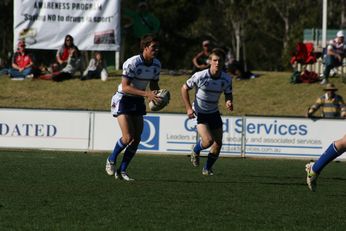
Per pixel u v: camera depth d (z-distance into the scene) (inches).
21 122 2657.5
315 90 3624.5
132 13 3956.7
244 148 2628.0
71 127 2659.9
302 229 1135.6
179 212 1263.5
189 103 1771.7
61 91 3649.1
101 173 1865.2
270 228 1138.0
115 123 2647.6
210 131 1827.0
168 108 3462.1
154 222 1166.3
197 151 1893.5
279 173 2038.6
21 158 2299.5
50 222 1149.1
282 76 3868.1
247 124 2625.5
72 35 3907.5
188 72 4008.4
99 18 3897.6
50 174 1815.9
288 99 3563.0
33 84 3727.9
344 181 1863.9
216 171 2048.5
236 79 3809.1
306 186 1697.8
